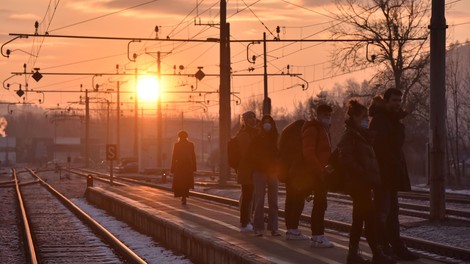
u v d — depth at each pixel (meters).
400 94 24.31
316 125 25.75
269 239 30.44
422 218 46.75
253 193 35.34
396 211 25.20
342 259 24.98
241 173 32.53
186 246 35.34
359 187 23.08
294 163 27.81
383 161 23.95
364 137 23.20
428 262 24.83
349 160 23.06
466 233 39.78
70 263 36.03
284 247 27.94
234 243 29.41
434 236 39.66
